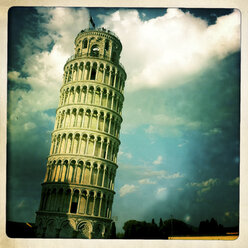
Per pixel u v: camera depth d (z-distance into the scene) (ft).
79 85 190.39
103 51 202.18
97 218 164.14
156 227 197.77
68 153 172.45
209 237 182.50
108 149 185.68
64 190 165.07
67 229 157.69
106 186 177.37
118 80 205.46
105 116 186.50
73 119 183.83
